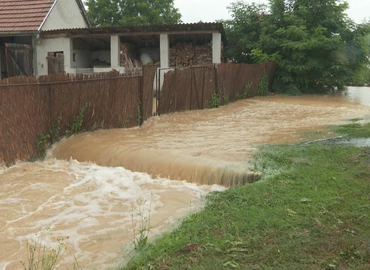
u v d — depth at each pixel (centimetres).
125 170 759
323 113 1404
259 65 2047
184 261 386
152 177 734
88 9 3356
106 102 1015
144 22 3105
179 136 962
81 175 739
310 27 2281
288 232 429
